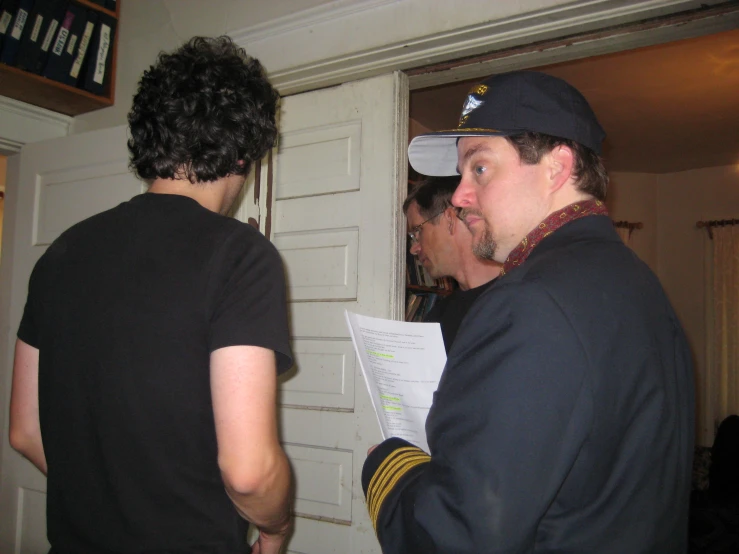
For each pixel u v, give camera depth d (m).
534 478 0.53
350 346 1.76
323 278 1.83
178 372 0.67
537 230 0.74
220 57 0.80
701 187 5.10
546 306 0.58
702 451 4.71
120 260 0.71
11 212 2.43
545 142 0.75
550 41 1.54
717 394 4.79
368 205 1.76
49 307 0.74
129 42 2.33
